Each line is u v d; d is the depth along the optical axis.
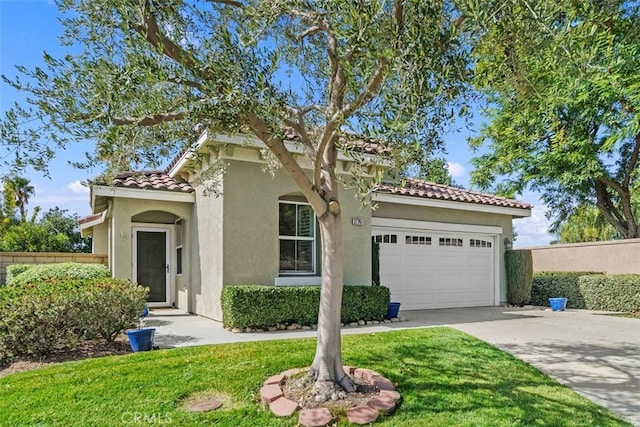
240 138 10.26
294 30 7.08
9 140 4.80
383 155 5.89
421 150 5.52
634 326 12.17
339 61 5.12
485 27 4.20
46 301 7.85
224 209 11.16
